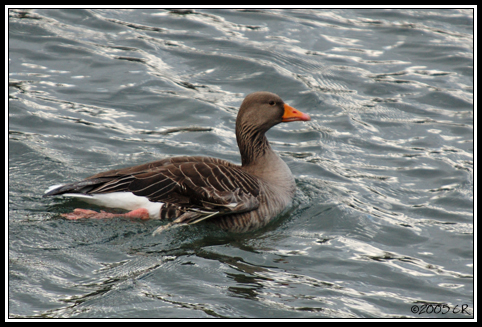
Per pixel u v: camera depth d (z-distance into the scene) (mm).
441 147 16078
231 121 16688
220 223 11984
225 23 22328
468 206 13344
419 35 22344
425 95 18625
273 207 12469
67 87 17516
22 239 10805
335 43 21453
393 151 15898
